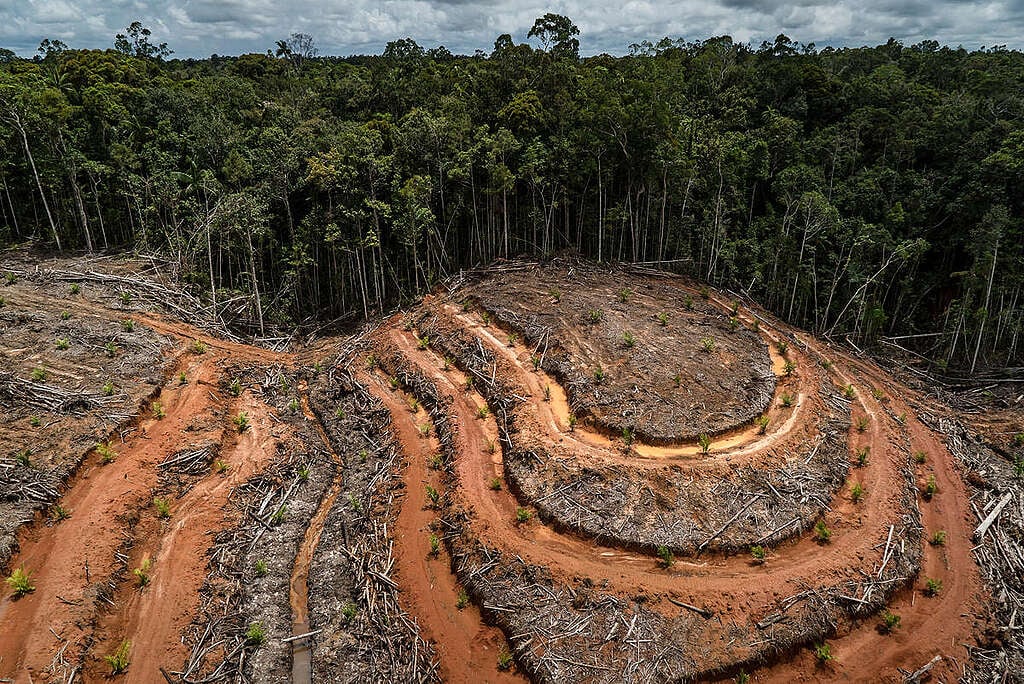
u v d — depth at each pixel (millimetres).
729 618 19094
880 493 23609
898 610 20219
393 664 19297
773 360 31734
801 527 21781
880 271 36188
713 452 24359
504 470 25359
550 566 20859
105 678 18250
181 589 21016
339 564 22859
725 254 40656
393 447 28188
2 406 25531
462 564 21766
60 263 40062
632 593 19812
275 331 39406
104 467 24469
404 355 34250
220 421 28625
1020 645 19312
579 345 30656
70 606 19344
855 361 35281
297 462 27672
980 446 28562
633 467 23375
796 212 39250
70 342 30312
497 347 32500
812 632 18938
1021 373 34125
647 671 17969
